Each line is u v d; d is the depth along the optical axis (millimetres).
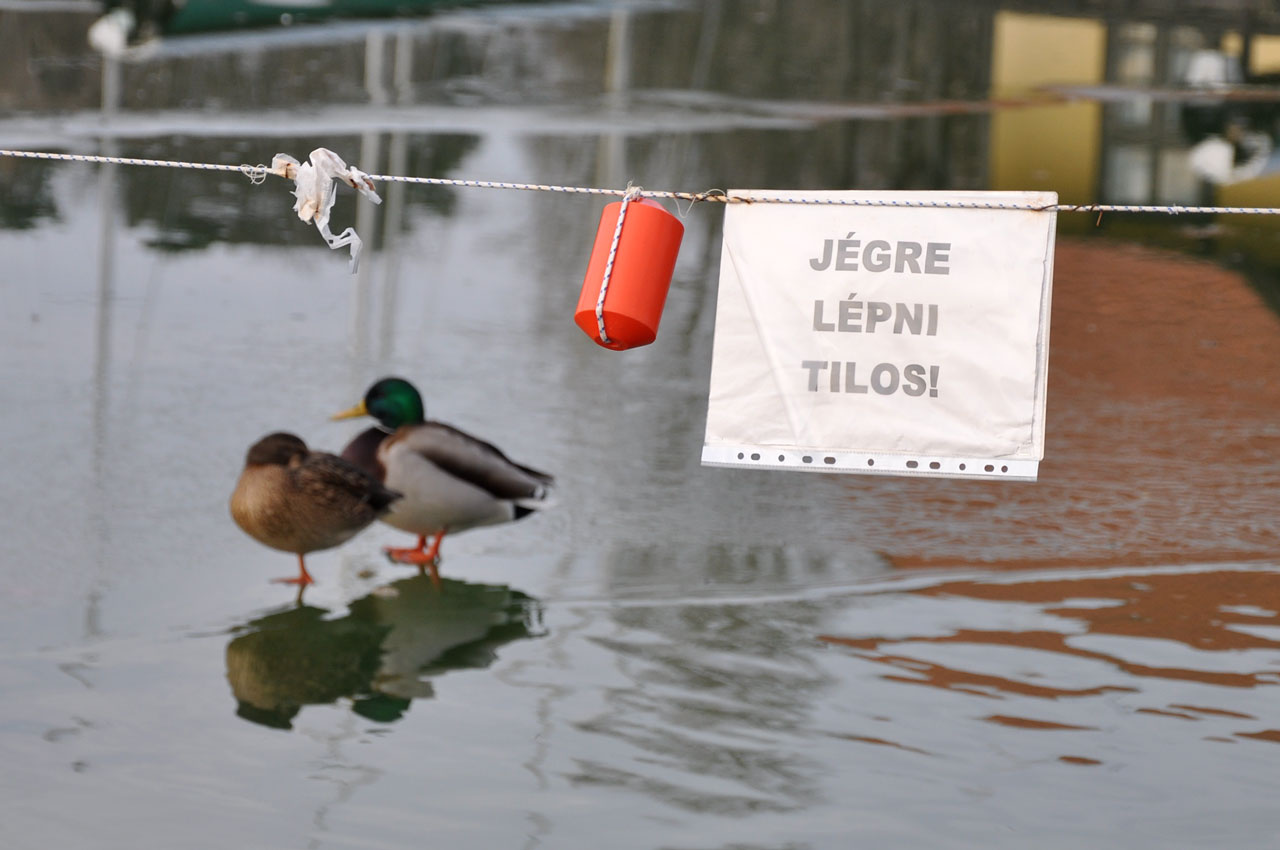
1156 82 27078
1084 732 6691
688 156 19312
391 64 23500
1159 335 13492
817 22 28875
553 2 28812
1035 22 28078
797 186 18125
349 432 10602
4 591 7996
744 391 5137
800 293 5094
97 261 14430
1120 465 10414
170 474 9758
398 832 5828
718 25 28062
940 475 5059
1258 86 26625
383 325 13180
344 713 6871
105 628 7676
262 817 5906
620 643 7660
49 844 5676
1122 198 18641
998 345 5008
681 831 5844
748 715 6848
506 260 15375
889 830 5863
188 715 6816
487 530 9281
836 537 9164
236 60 22969
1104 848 5746
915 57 27219
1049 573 8562
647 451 10617
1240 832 5879
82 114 19766
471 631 7816
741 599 8195
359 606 8133
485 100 21906
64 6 24531
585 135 20094
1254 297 14695
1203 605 8102
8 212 15711
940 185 18781
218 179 17516
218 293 13750
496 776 6277
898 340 5055
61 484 9461
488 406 11312
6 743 6473
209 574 8445
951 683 7172
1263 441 10938
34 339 12203
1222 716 6848
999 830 5875
